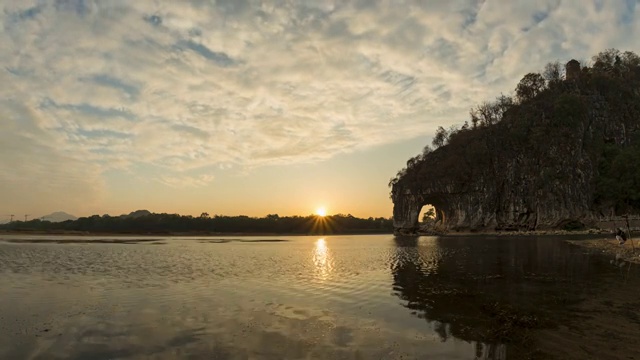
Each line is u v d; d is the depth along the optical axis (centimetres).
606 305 1759
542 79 12800
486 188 11975
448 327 1490
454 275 2878
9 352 1245
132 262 4234
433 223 15438
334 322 1589
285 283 2655
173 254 5525
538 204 10850
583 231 9819
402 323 1564
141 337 1392
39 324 1579
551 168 10831
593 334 1337
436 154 14062
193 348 1266
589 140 11000
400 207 14550
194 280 2817
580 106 10981
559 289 2169
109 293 2273
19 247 6925
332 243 9544
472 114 13338
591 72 12438
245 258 4859
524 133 11612
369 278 2870
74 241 9675
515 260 3772
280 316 1698
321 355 1193
